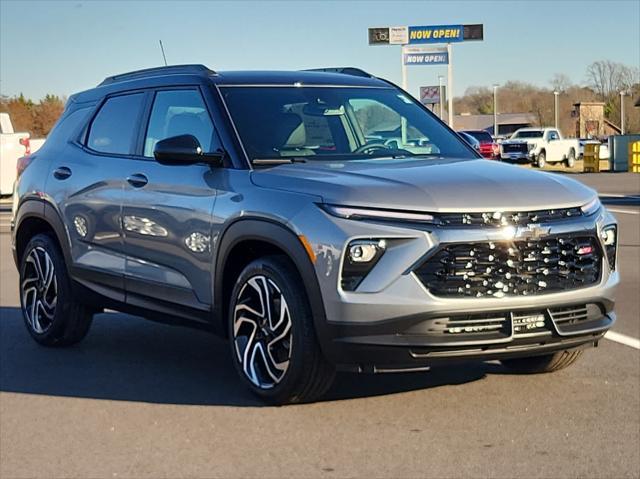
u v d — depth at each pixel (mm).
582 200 5469
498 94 131250
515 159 46219
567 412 5543
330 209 5141
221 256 5770
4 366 6906
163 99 6707
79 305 7305
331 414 5547
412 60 41812
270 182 5574
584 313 5461
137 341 7688
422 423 5367
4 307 9422
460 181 5324
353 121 6527
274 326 5500
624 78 112312
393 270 4992
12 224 7961
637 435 5117
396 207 5035
